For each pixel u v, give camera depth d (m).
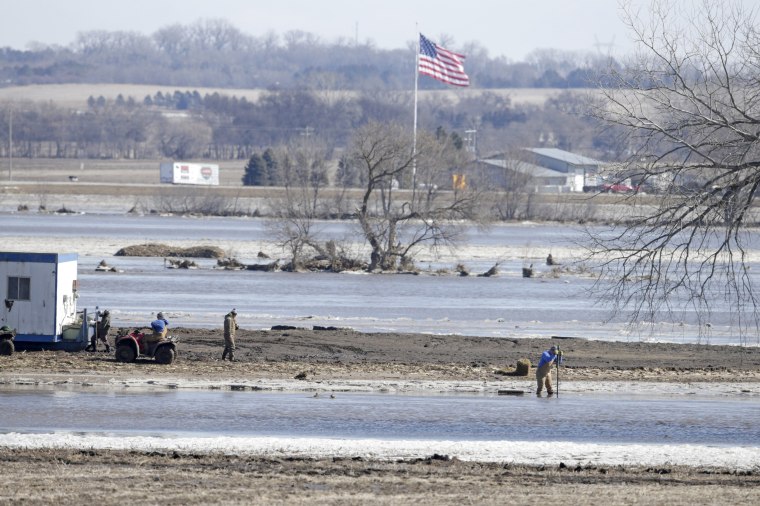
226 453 94.00
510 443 99.25
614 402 125.06
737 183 94.50
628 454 95.88
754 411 120.31
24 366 136.88
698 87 96.88
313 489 81.56
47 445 95.25
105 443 96.38
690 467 91.69
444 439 104.56
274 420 111.06
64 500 76.31
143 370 137.50
